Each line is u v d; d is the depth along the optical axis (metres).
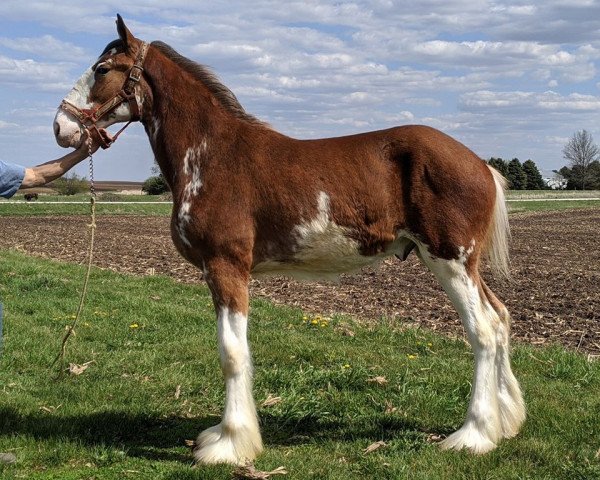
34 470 4.58
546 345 7.71
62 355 6.30
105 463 4.68
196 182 4.72
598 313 9.63
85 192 54.41
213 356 7.19
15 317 8.94
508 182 5.01
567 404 5.62
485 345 4.65
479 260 4.88
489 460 4.54
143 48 4.91
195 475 4.38
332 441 5.03
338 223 4.62
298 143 4.79
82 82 4.86
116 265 15.33
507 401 4.95
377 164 4.62
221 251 4.62
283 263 4.80
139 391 6.12
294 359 7.15
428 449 4.77
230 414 4.62
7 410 5.56
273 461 4.62
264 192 4.62
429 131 4.71
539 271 14.41
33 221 30.16
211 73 4.96
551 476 4.38
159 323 8.91
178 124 4.83
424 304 10.42
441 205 4.54
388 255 4.84
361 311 9.91
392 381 6.30
